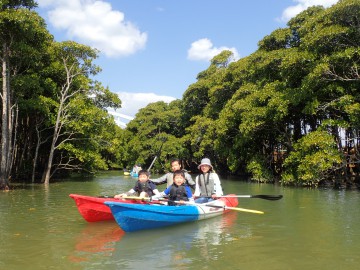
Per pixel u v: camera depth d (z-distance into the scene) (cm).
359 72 1523
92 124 2170
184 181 828
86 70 2128
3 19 1402
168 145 3750
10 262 501
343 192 1432
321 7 2053
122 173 4097
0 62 1731
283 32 2098
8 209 981
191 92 3569
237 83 2656
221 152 2659
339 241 614
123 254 539
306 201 1146
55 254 540
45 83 2023
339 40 1521
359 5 1389
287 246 581
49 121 2062
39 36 1641
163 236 654
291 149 1981
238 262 498
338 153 1541
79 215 881
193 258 516
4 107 1528
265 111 1841
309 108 1585
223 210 909
